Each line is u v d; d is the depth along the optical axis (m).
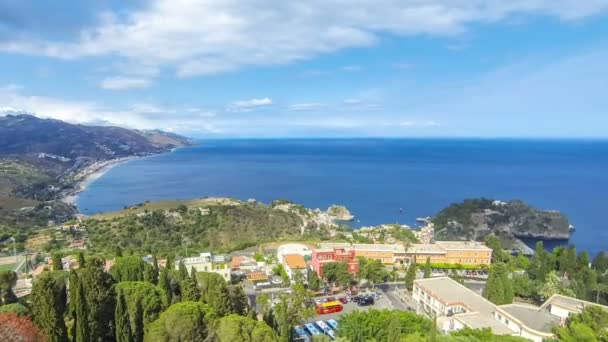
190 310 55.94
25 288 94.00
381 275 116.25
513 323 79.12
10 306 57.22
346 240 175.88
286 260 126.00
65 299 68.69
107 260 122.81
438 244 150.75
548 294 104.75
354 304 105.75
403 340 62.78
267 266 134.88
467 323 80.31
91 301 60.25
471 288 121.75
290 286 112.75
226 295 66.12
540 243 145.88
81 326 57.44
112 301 63.12
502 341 64.88
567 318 74.94
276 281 120.38
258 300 95.31
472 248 143.75
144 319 62.34
